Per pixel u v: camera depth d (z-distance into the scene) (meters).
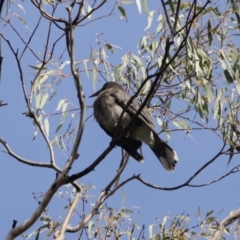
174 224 11.73
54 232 10.98
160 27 12.48
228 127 11.71
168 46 9.84
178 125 12.47
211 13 12.44
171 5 10.44
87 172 10.34
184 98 12.59
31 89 10.77
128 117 12.69
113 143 10.76
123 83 13.53
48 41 10.77
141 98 12.90
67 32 10.64
